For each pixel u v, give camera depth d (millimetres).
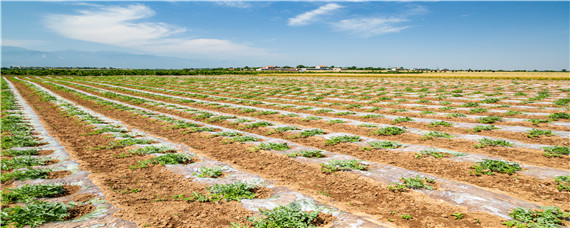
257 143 13438
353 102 28266
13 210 6414
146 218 6430
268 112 22469
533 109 20875
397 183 8133
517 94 28953
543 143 12188
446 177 8836
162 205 7164
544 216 5969
